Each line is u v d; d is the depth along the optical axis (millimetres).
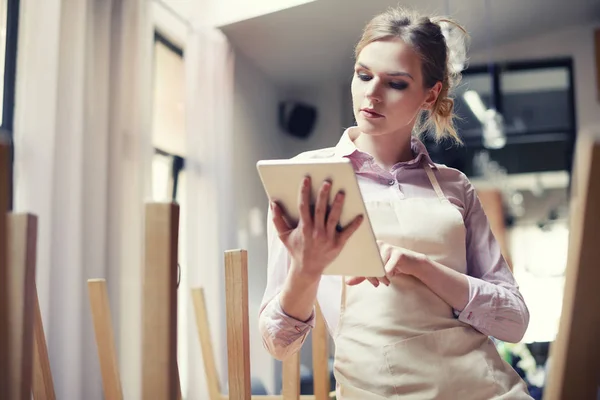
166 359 777
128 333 3410
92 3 3377
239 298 1051
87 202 3273
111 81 3535
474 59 6613
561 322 682
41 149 2955
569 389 669
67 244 3045
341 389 1206
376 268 1013
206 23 4699
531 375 4082
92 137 3334
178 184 4598
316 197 920
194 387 4047
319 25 5105
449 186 1337
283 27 5094
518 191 6535
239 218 5305
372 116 1241
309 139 6559
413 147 1382
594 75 6391
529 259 6266
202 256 4402
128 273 3473
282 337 1114
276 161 929
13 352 761
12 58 2957
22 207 2898
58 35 3068
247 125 5613
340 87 6539
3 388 675
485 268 1314
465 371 1141
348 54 5730
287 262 1220
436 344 1152
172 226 792
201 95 4531
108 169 3477
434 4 5102
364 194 1290
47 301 2881
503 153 6594
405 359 1146
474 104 6625
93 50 3385
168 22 4438
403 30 1246
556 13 6047
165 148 4438
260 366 5137
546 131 6535
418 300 1182
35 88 2973
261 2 4773
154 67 4301
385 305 1184
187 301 4195
